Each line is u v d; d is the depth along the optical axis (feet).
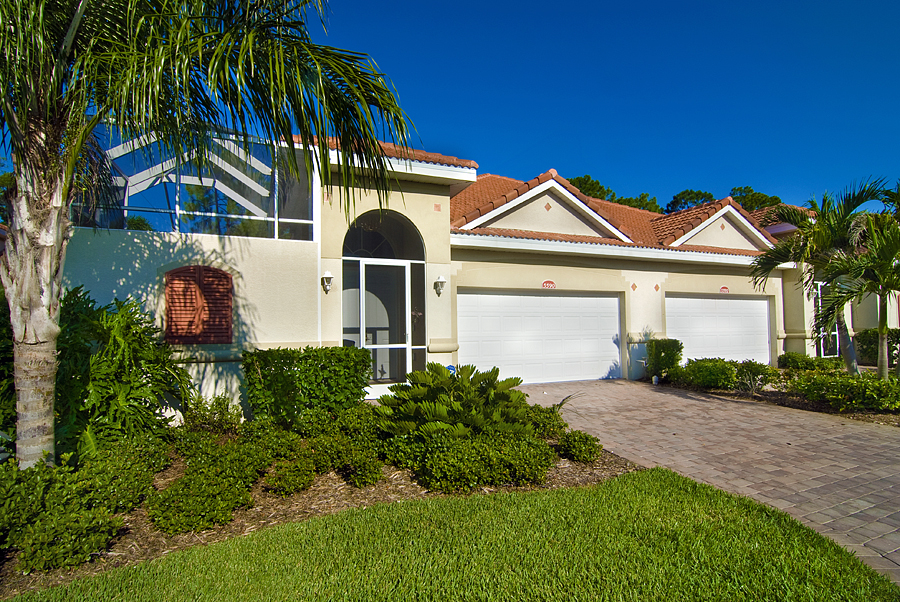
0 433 17.93
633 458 21.80
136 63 14.37
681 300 49.24
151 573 12.06
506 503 16.20
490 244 37.63
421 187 34.22
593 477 19.21
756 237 53.72
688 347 49.32
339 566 12.28
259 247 28.84
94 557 13.09
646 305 46.16
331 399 24.77
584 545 13.17
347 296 35.04
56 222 15.03
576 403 34.35
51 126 14.96
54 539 12.56
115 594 11.19
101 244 25.50
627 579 11.62
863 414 30.04
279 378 23.99
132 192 26.66
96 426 19.85
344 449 19.11
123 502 15.26
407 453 19.54
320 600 10.85
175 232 27.14
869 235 33.45
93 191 22.59
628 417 30.07
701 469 20.31
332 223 31.37
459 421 20.54
